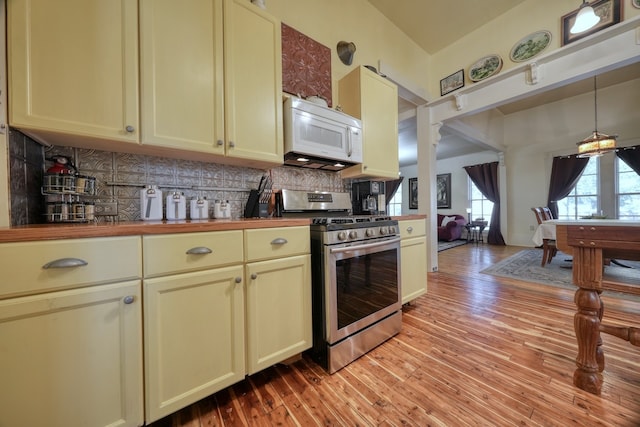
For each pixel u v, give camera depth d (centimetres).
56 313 79
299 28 206
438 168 754
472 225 628
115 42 109
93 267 84
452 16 285
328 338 139
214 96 135
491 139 523
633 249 110
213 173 167
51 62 96
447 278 317
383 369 140
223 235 111
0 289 72
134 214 139
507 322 194
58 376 79
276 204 188
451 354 152
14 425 74
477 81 299
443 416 106
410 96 321
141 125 115
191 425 104
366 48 262
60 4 98
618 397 114
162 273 96
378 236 171
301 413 109
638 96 420
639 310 207
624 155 429
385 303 173
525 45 262
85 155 127
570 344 161
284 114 171
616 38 207
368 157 217
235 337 114
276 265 128
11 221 91
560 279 306
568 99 495
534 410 108
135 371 91
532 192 551
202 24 131
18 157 97
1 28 89
